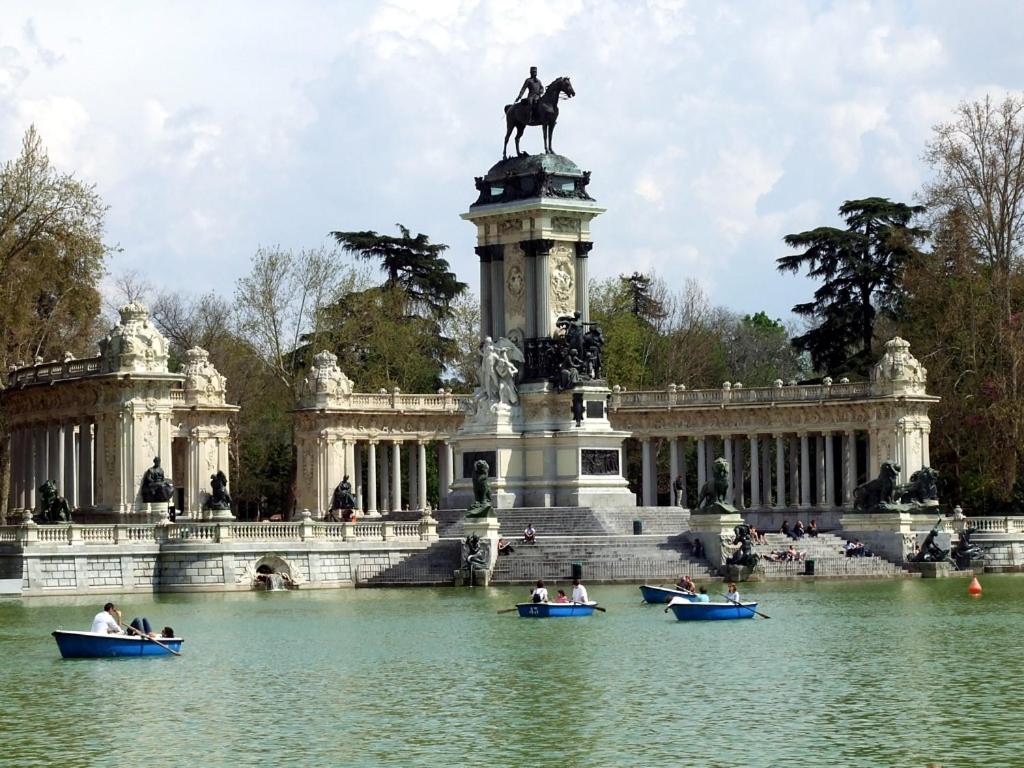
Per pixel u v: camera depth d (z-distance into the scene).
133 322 168.25
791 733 78.00
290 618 122.69
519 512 165.75
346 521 162.88
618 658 100.81
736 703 85.44
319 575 151.00
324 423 198.25
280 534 150.62
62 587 141.88
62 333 194.12
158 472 161.38
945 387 192.50
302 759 73.81
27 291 172.38
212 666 98.56
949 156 194.25
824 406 194.62
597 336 174.50
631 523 164.75
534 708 84.69
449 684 91.94
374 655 102.69
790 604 131.00
